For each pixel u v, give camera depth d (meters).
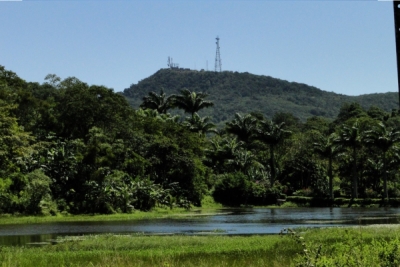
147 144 88.25
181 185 89.81
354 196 99.75
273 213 71.94
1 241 34.78
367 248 16.45
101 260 22.16
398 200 95.12
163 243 28.77
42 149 70.56
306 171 114.56
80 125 82.06
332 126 160.75
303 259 14.88
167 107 134.88
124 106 88.44
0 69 83.44
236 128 121.31
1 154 58.06
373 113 160.12
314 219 56.00
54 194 68.88
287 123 188.88
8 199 62.22
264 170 117.44
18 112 80.56
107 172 73.25
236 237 32.34
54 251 26.84
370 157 109.00
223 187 102.31
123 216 64.38
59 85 106.81
